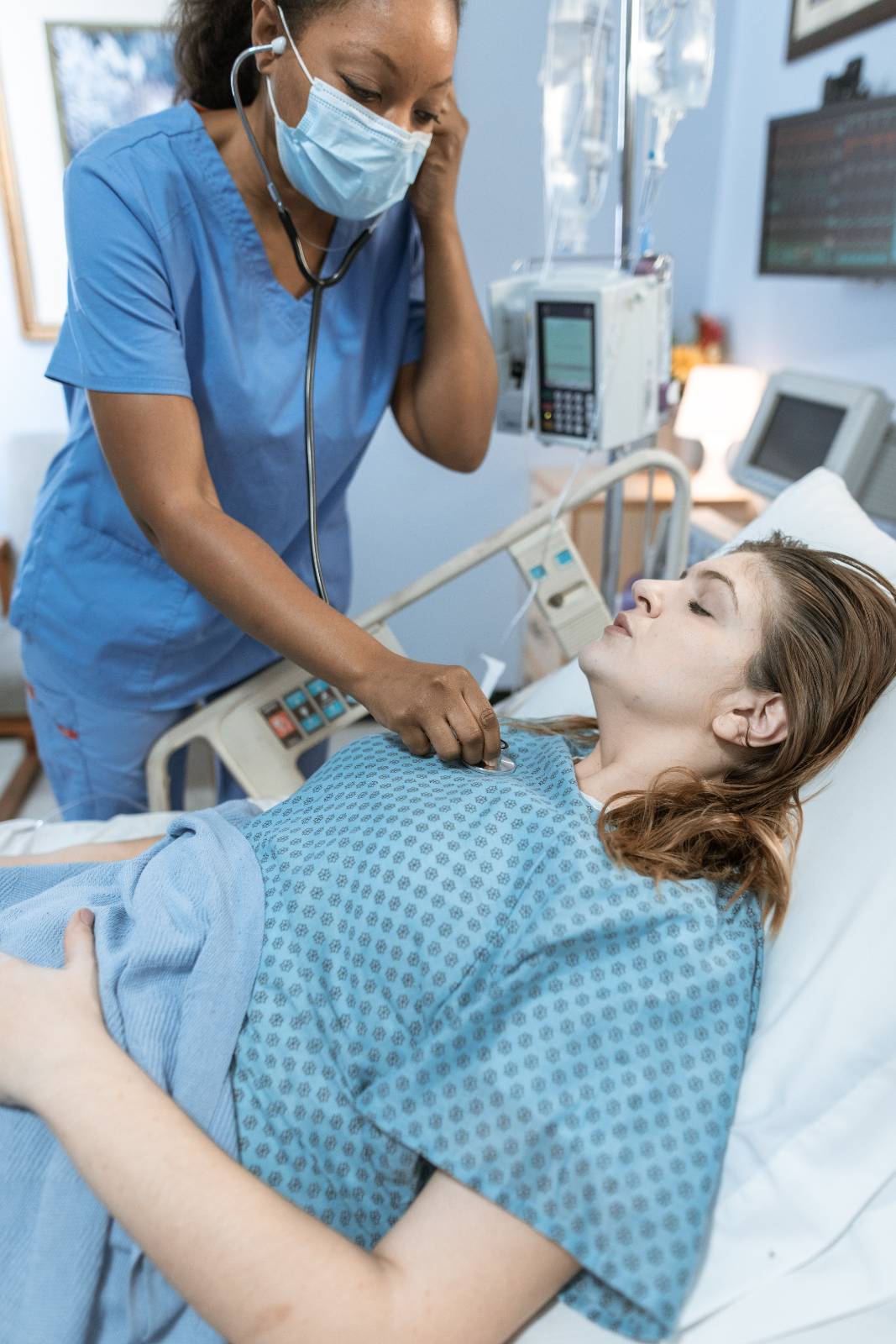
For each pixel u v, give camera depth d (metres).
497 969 0.78
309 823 0.93
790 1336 0.74
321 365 1.26
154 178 1.08
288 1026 0.80
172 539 1.03
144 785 1.55
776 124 2.41
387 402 1.37
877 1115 0.82
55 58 2.48
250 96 1.16
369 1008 0.79
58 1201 0.73
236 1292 0.62
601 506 2.45
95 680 1.42
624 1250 0.67
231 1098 0.79
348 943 0.82
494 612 2.86
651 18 1.36
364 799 0.92
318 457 1.32
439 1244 0.66
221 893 0.85
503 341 1.62
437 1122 0.71
